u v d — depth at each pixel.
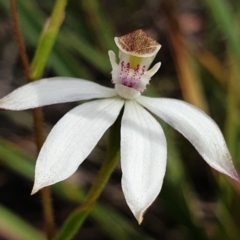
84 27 0.16
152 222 0.16
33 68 0.11
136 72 0.10
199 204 0.16
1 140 0.14
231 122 0.15
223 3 0.15
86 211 0.10
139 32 0.11
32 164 0.14
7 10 0.15
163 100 0.10
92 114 0.10
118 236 0.14
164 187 0.14
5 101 0.10
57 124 0.10
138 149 0.10
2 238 0.14
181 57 0.15
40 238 0.13
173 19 0.15
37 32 0.14
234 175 0.10
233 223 0.14
